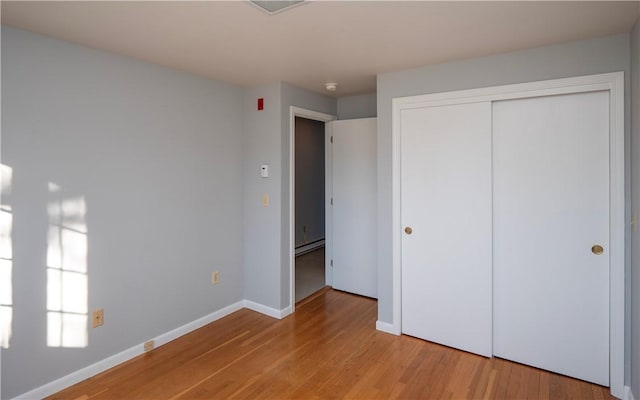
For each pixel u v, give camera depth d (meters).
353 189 4.14
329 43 2.44
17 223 2.18
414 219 3.07
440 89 2.88
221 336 3.16
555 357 2.59
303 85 3.61
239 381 2.49
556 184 2.54
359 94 4.08
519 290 2.70
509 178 2.71
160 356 2.82
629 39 2.24
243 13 1.98
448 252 2.93
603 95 2.38
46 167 2.29
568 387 2.43
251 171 3.68
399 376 2.55
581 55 2.38
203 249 3.35
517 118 2.66
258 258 3.68
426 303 3.05
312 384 2.45
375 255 4.02
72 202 2.42
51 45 2.30
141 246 2.84
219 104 3.45
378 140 3.18
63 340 2.39
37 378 2.27
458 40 2.38
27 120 2.20
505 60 2.62
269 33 2.26
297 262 5.66
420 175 3.02
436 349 2.92
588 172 2.44
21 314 2.21
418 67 2.96
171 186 3.05
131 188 2.75
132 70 2.73
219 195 3.49
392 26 2.15
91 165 2.51
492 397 2.32
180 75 3.09
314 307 3.84
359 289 4.16
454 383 2.47
